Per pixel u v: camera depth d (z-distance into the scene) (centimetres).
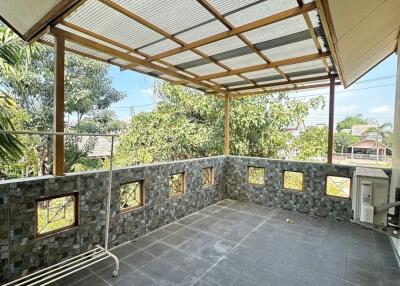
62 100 242
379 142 1316
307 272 249
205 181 490
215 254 283
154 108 918
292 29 247
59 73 239
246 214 433
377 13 204
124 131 920
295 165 448
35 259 221
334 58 287
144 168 333
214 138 809
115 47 299
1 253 200
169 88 838
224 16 223
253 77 434
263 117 773
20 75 590
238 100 800
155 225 353
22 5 200
